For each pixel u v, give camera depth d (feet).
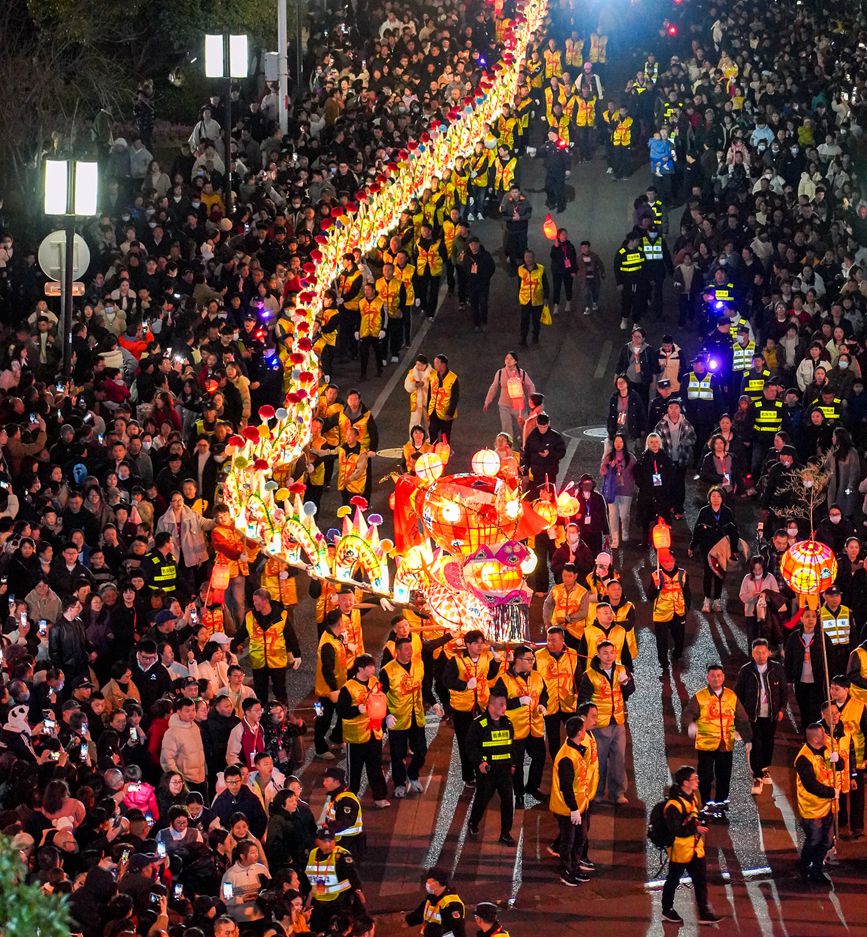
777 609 159.74
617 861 131.64
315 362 193.98
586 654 147.74
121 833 113.39
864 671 140.97
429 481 159.74
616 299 279.08
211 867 114.93
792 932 121.29
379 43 345.92
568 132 341.21
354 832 122.83
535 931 121.29
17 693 127.54
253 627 151.12
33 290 229.66
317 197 275.80
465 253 265.34
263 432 180.45
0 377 188.65
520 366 253.85
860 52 340.18
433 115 308.40
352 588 157.89
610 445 191.52
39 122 278.46
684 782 121.60
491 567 152.97
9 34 286.05
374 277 255.70
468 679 140.36
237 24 335.47
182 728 130.41
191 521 167.84
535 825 137.39
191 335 215.92
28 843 107.96
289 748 136.87
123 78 311.88
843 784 129.39
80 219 250.57
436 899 109.60
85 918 104.99
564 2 374.22
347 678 145.28
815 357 218.59
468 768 143.23
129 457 178.29
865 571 161.27
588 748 128.16
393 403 240.32
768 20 371.15
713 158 307.37
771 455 192.44
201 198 262.47
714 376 215.92
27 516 164.96
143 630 148.87
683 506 202.49
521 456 198.18
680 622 163.12
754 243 261.85
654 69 347.56
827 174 292.20
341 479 192.44
